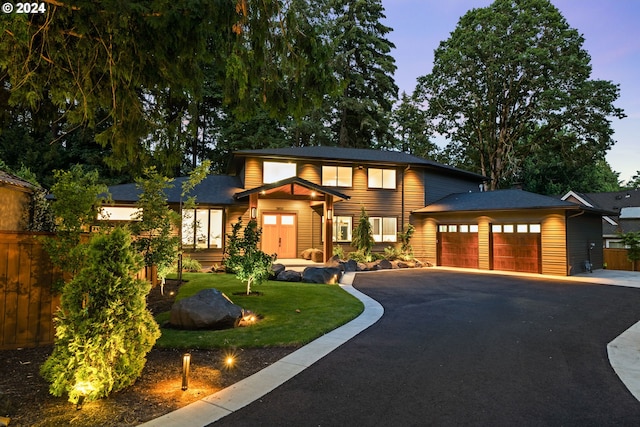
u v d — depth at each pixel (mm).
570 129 33562
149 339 4320
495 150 36594
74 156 25172
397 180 21578
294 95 5230
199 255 17484
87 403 3756
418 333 6773
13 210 9297
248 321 7254
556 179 40750
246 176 19203
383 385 4371
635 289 12250
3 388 4062
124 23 3904
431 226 20812
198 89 5082
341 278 14305
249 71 4680
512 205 17656
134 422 3396
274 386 4312
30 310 5602
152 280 10836
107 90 4926
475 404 3883
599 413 3691
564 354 5609
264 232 19453
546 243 16469
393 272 16969
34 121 5453
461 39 34438
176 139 5500
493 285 13023
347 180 20797
